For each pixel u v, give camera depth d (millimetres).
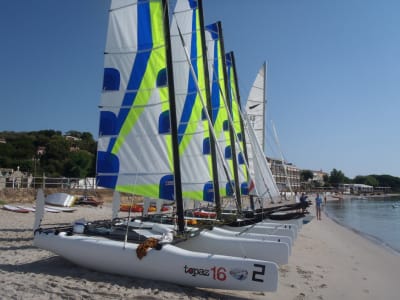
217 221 11898
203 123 12805
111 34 9430
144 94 9258
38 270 8109
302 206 14844
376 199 116188
